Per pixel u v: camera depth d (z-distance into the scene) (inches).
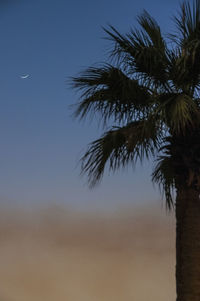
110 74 351.9
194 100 350.0
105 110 367.2
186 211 353.1
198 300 343.9
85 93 367.6
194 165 350.3
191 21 348.8
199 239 350.3
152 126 340.2
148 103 357.4
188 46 338.3
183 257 351.3
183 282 349.1
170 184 407.2
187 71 343.9
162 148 360.8
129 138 349.7
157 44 355.9
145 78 354.6
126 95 354.9
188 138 350.6
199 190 353.1
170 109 331.9
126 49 355.9
